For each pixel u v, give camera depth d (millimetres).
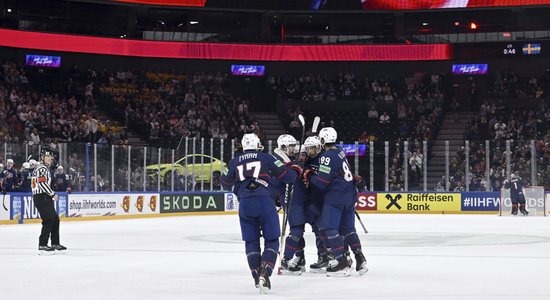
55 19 42219
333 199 10250
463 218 29766
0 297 8398
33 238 18094
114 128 38281
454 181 33875
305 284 9445
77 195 26703
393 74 46094
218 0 41938
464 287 9086
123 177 28703
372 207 34625
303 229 10602
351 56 43594
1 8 39906
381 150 34938
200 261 12430
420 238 18000
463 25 44844
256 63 45000
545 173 32312
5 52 40250
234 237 18422
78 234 19578
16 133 35250
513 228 22547
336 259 10250
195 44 42844
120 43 41438
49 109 37688
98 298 8305
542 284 9352
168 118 40812
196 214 31812
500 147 33219
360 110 42750
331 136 10328
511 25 44438
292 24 45719
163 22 45000
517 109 42375
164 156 30453
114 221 26812
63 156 26531
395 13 45156
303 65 46031
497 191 33094
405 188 34312
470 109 43844
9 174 24859
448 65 45625
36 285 9398
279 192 10734
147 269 11203
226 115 41719
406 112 42562
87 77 40531
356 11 42062
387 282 9609
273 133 42750
